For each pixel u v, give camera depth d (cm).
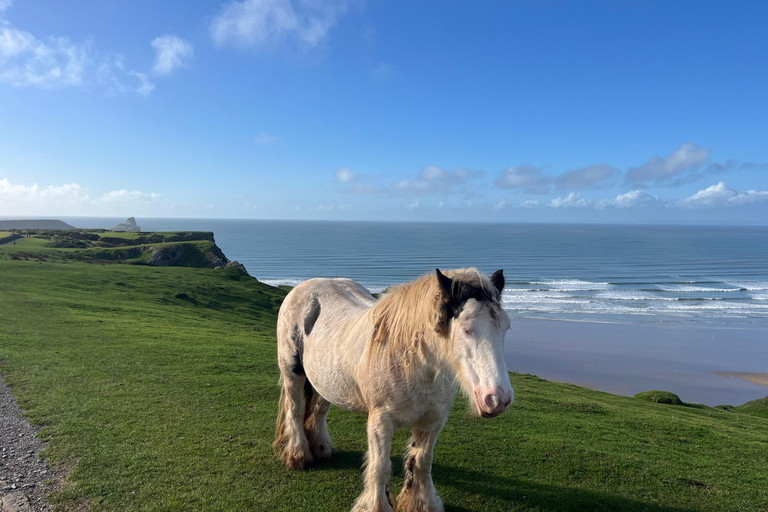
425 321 346
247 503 454
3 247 5841
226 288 4381
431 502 416
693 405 2022
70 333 1588
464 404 914
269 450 590
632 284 8944
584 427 887
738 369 3825
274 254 15812
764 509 520
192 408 779
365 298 520
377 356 371
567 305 6575
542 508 480
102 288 3400
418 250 17912
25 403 759
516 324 5312
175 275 4641
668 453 743
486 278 334
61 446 580
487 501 489
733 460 741
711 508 515
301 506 453
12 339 1339
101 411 734
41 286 3056
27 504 438
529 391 1387
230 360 1328
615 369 3747
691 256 15912
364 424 721
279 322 545
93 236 8588
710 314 6022
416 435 415
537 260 14238
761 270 11631
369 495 388
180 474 511
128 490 471
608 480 573
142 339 1605
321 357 447
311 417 557
